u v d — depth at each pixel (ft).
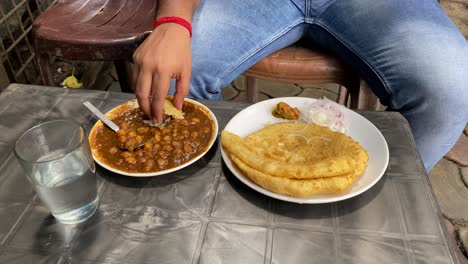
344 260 2.06
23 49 5.78
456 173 4.96
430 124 3.56
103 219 2.31
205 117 2.89
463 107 3.44
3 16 5.32
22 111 3.10
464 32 7.32
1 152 2.75
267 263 2.06
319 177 2.29
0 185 2.52
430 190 2.41
